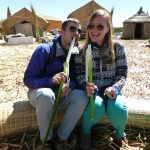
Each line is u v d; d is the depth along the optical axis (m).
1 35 28.25
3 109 3.87
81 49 3.72
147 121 4.00
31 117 3.86
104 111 3.53
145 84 6.65
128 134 4.01
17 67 8.73
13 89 6.07
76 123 3.62
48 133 3.27
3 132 3.79
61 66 3.63
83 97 3.44
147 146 3.77
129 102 4.27
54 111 3.22
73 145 3.64
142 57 11.63
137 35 33.50
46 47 3.57
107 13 3.61
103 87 3.71
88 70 3.34
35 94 3.42
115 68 3.73
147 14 33.44
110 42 3.62
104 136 3.88
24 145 3.71
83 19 29.11
